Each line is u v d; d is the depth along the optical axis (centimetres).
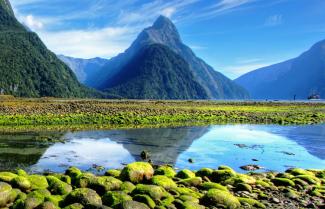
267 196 1516
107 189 1443
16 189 1371
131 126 4450
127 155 2564
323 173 1961
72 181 1552
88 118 4847
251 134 3941
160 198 1355
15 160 2288
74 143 3003
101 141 3152
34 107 6450
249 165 2256
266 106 11119
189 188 1570
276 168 2250
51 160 2314
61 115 5028
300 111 8381
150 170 1644
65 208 1208
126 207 1200
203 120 5584
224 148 2958
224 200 1380
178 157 2544
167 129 4222
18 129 3888
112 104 9394
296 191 1617
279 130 4375
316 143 3325
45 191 1355
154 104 10338
